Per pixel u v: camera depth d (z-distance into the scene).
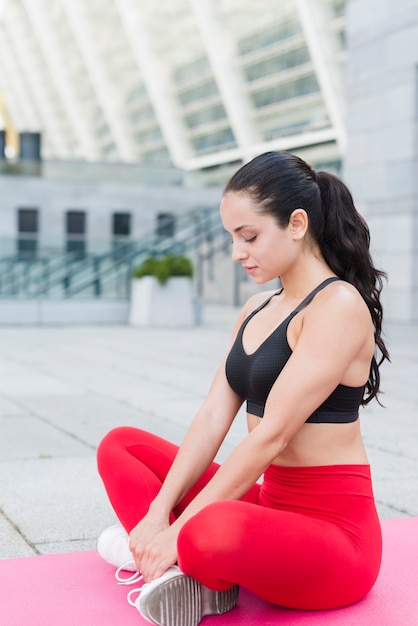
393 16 14.77
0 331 14.79
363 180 15.66
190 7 35.56
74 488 4.26
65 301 16.36
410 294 14.81
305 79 31.86
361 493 2.50
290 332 2.45
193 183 30.12
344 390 2.45
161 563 2.36
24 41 52.22
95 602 2.62
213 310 20.41
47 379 8.42
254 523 2.25
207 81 36.50
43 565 3.00
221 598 2.47
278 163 2.43
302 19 29.70
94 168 29.38
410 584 2.76
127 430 2.91
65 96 47.81
